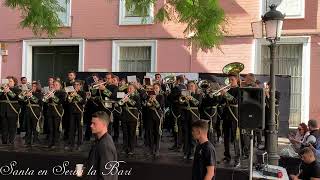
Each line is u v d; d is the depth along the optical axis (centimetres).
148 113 1030
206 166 629
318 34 1399
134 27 1619
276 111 1087
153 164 895
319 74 1403
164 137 1312
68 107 1114
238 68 1024
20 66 1772
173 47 1563
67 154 974
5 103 1152
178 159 946
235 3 1490
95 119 611
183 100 984
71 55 1739
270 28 880
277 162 855
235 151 920
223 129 957
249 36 1473
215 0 936
